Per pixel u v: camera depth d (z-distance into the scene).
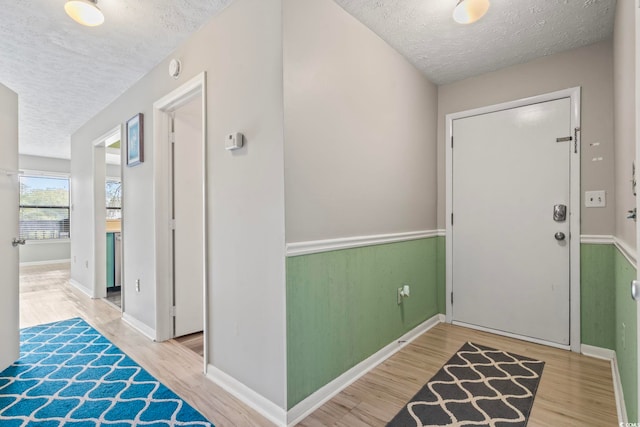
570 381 1.98
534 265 2.60
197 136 2.89
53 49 2.45
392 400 1.81
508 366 2.19
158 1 1.88
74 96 3.38
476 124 2.89
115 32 2.22
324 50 1.82
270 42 1.64
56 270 6.19
